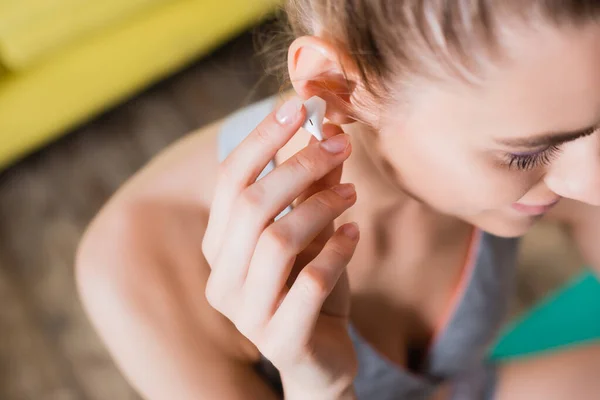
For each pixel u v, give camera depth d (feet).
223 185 1.53
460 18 1.27
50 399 3.52
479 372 2.35
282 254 1.47
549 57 1.27
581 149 1.38
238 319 1.56
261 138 1.49
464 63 1.30
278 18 1.71
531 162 1.40
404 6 1.30
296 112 1.46
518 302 3.62
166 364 1.81
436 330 2.09
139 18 4.13
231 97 4.49
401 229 1.87
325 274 1.49
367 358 1.97
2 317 3.77
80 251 1.89
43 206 4.16
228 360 1.84
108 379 3.55
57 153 4.38
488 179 1.42
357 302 1.99
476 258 1.99
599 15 1.24
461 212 1.56
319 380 1.60
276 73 1.75
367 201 1.80
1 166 4.15
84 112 4.23
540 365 2.34
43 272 3.89
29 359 3.64
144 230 1.85
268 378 1.95
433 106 1.37
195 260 1.85
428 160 1.45
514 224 1.61
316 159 1.48
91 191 4.19
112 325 1.83
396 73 1.37
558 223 2.22
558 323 2.93
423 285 2.01
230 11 4.34
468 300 2.04
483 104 1.33
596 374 2.30
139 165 4.28
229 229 1.51
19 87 3.92
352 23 1.36
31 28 3.81
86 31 3.97
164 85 4.61
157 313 1.81
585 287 2.99
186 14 4.23
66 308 3.76
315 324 1.59
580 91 1.29
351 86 1.46
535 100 1.30
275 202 1.48
